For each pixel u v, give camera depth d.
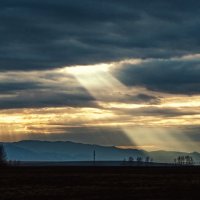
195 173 158.00
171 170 190.88
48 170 187.50
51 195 75.81
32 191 82.06
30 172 163.62
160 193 78.56
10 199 71.00
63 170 189.00
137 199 70.62
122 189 85.88
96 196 74.38
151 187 89.81
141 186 92.88
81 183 101.69
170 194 77.19
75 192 80.56
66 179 116.62
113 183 101.38
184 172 165.88
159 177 127.38
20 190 84.06
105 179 116.50
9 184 99.19
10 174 144.62
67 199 70.62
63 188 88.44
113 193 78.88
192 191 82.06
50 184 99.19
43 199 70.88
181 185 95.06
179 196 74.50
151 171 178.38
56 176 131.25
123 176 132.50
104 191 82.06
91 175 137.62
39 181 108.00
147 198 71.75
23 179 115.62
